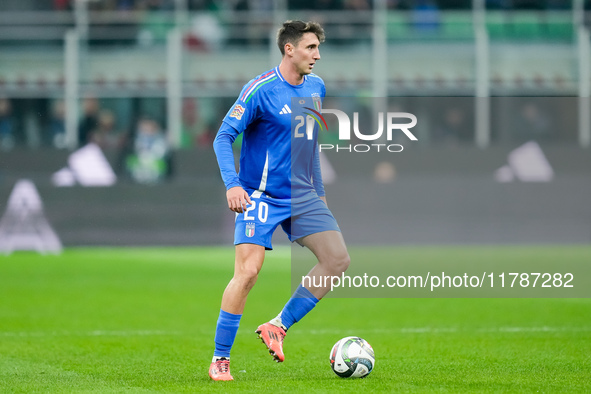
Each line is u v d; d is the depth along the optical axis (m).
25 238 57.00
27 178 57.50
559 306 32.69
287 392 16.36
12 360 21.36
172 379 18.33
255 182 18.38
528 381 17.83
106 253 55.28
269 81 18.17
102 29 62.91
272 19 69.00
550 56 64.44
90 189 57.94
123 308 32.50
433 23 64.69
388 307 32.53
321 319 29.42
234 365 20.47
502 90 62.28
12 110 61.16
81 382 18.02
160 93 61.69
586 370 19.31
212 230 58.31
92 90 61.53
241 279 17.89
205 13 68.88
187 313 31.17
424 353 22.09
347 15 68.81
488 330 26.64
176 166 59.47
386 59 64.31
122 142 59.75
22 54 62.25
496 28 65.38
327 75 63.19
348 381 17.78
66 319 29.56
